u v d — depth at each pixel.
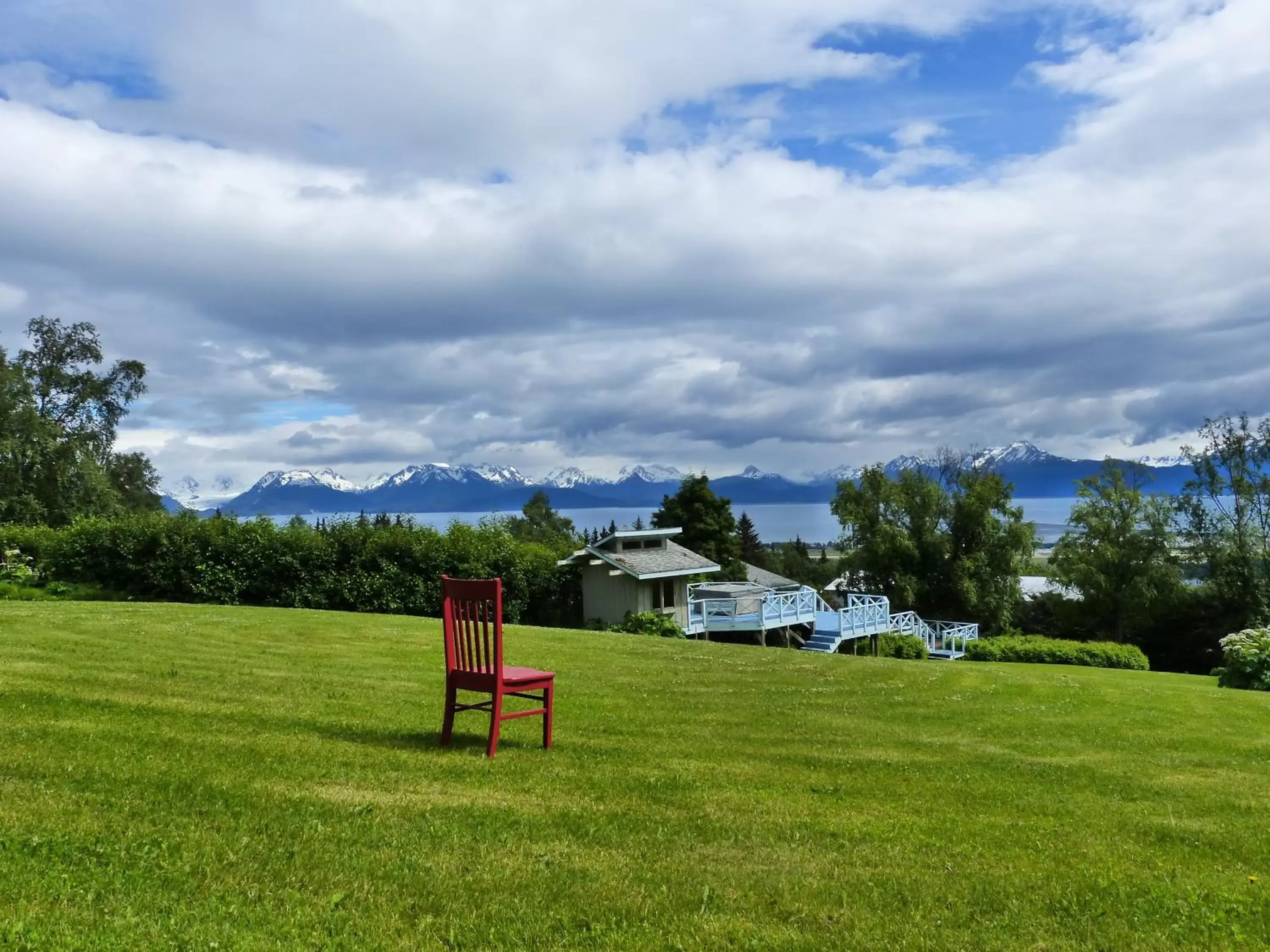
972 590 60.94
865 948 4.40
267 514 28.83
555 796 7.02
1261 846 6.80
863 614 40.84
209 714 9.32
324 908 4.50
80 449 54.53
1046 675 19.69
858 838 6.41
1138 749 11.42
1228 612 56.19
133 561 26.88
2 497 49.59
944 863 5.92
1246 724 13.99
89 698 9.55
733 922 4.64
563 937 4.35
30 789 5.94
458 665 8.79
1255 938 4.77
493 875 5.11
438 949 4.13
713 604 37.19
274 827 5.62
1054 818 7.51
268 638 16.75
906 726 12.33
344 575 28.39
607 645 20.45
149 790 6.15
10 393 52.03
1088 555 59.44
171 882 4.64
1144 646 59.62
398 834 5.70
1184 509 57.44
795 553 97.50
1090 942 4.62
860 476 66.62
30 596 25.23
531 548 35.47
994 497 62.06
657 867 5.45
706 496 59.44
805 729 11.52
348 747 8.21
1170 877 5.87
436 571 29.66
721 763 8.95
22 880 4.42
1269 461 55.66
